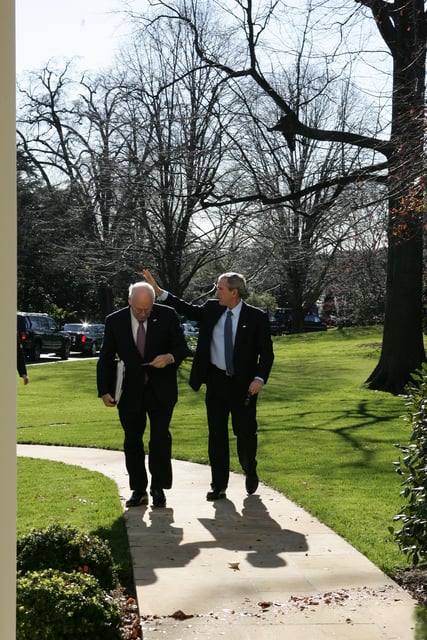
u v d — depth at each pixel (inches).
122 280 1441.9
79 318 2118.6
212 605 186.9
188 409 705.0
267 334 306.3
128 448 299.3
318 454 426.6
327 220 693.3
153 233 1205.1
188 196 812.0
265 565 220.1
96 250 1284.4
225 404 306.5
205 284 1664.6
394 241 757.3
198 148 971.9
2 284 75.1
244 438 308.5
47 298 2043.6
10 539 77.0
